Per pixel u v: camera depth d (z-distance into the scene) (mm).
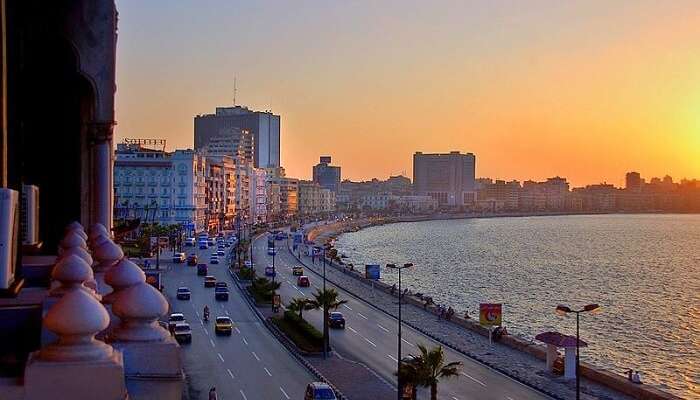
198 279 106812
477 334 73812
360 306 91375
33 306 8109
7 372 6270
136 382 6582
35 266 11703
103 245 10500
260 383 51094
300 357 59469
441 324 79250
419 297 100750
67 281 7730
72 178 18516
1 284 8258
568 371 55781
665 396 49000
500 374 57000
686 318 101312
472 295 122500
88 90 17172
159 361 6703
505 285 137125
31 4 15211
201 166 181375
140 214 165125
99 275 10070
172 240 145125
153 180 169875
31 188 14578
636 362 74125
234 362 57250
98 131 16844
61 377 5477
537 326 93500
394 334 72500
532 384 53594
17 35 13180
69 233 11555
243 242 166875
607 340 85000
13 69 12484
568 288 133875
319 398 44469
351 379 52812
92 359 5574
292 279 115438
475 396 50500
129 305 6750
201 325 72312
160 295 6914
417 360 45469
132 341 6707
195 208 173750
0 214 8234
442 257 194000
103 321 5664
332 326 74875
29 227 14477
